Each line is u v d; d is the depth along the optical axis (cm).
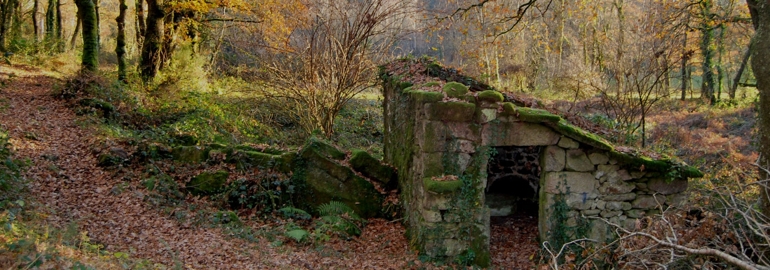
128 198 768
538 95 1900
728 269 504
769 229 538
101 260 516
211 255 645
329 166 926
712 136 1443
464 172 751
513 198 1111
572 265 573
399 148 961
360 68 1284
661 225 550
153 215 739
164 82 1455
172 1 1545
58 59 1759
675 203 771
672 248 470
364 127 1608
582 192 768
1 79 1312
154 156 916
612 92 1527
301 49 1284
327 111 1300
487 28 2005
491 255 832
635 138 1130
